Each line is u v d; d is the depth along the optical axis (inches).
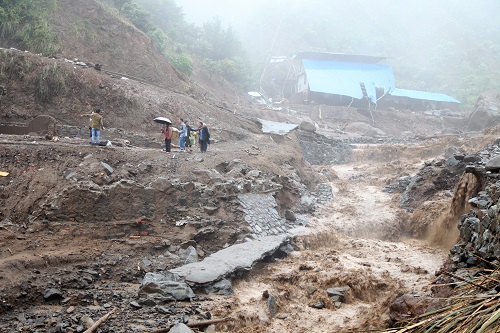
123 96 1059.3
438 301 368.8
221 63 2144.4
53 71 952.3
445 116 2303.2
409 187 1061.8
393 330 178.2
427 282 589.6
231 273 568.7
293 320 492.7
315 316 507.2
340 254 764.6
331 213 1003.3
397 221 958.4
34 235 559.5
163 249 612.7
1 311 403.2
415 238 926.4
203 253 638.5
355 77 2347.4
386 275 633.0
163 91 1243.2
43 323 389.4
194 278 526.9
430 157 1400.1
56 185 635.5
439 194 995.9
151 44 1454.2
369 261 724.0
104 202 634.2
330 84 2268.7
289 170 1074.7
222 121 1320.1
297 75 2486.5
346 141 1684.3
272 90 2610.7
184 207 703.7
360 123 1995.6
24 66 927.7
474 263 458.6
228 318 450.6
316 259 720.3
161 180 700.0
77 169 678.5
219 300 506.9
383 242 877.2
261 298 526.3
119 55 1316.4
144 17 1681.8
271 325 475.2
